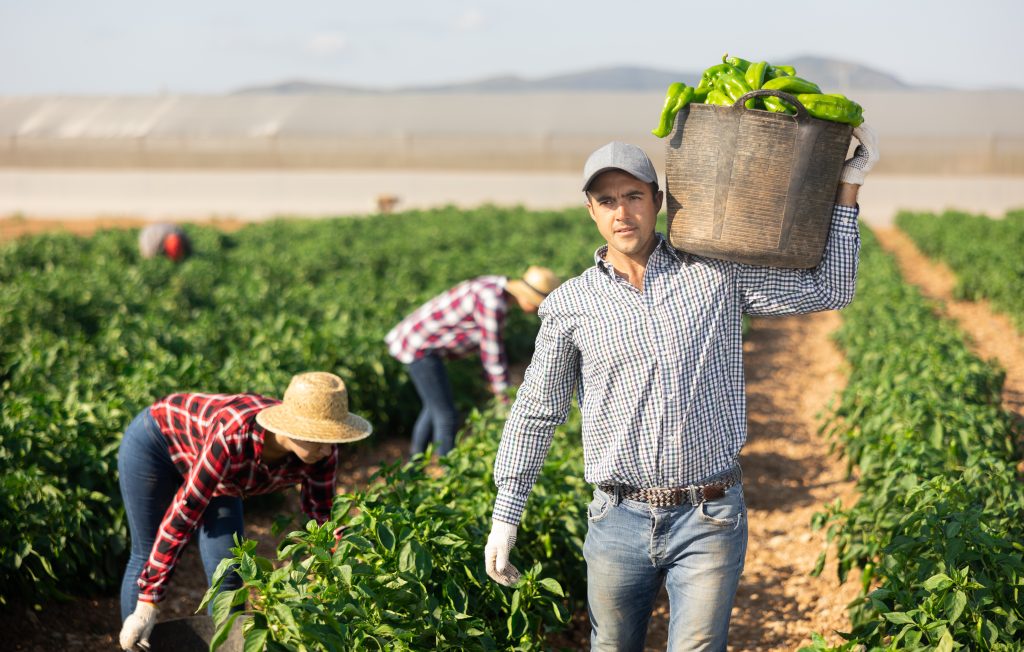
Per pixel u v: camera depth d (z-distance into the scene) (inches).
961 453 205.2
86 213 1472.7
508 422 122.0
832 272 114.0
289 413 134.2
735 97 109.6
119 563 199.0
